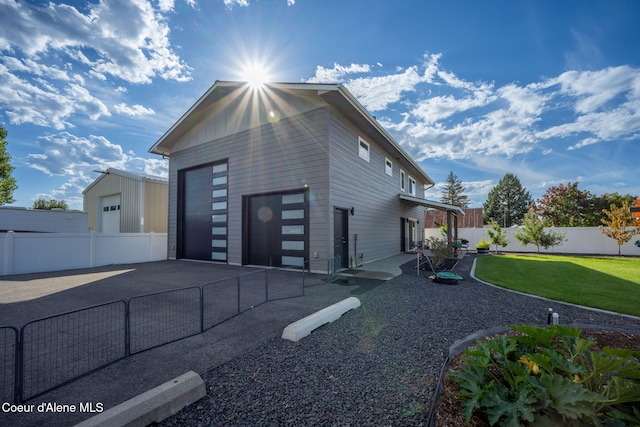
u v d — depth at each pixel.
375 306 4.98
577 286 6.58
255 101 10.04
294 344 3.39
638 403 1.81
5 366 2.90
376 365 2.84
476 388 1.97
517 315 4.42
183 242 12.66
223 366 2.86
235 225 10.45
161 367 2.84
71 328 3.99
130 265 10.92
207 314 4.58
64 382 2.55
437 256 9.17
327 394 2.36
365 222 10.82
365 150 11.03
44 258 9.67
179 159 12.62
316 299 5.45
